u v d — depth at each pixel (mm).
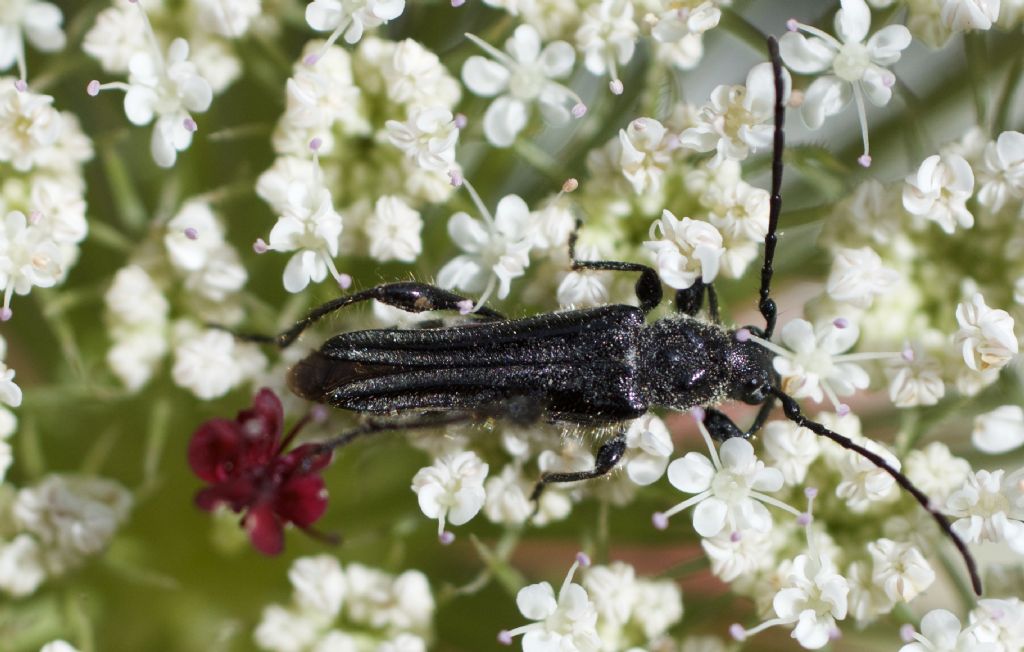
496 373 77
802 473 76
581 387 77
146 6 78
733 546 76
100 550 77
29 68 78
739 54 81
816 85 77
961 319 76
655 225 77
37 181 77
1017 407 76
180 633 78
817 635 75
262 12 78
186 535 78
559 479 76
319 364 76
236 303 78
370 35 78
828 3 79
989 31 79
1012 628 75
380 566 78
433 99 77
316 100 77
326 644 76
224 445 76
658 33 77
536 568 80
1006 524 75
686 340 77
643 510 77
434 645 77
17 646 76
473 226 77
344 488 79
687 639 76
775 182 77
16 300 78
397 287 77
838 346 76
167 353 78
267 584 78
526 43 77
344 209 78
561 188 78
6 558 76
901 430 77
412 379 76
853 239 77
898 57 76
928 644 75
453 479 76
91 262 79
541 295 78
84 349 78
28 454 77
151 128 79
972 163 77
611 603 76
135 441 78
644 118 77
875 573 76
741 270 77
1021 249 76
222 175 79
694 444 80
